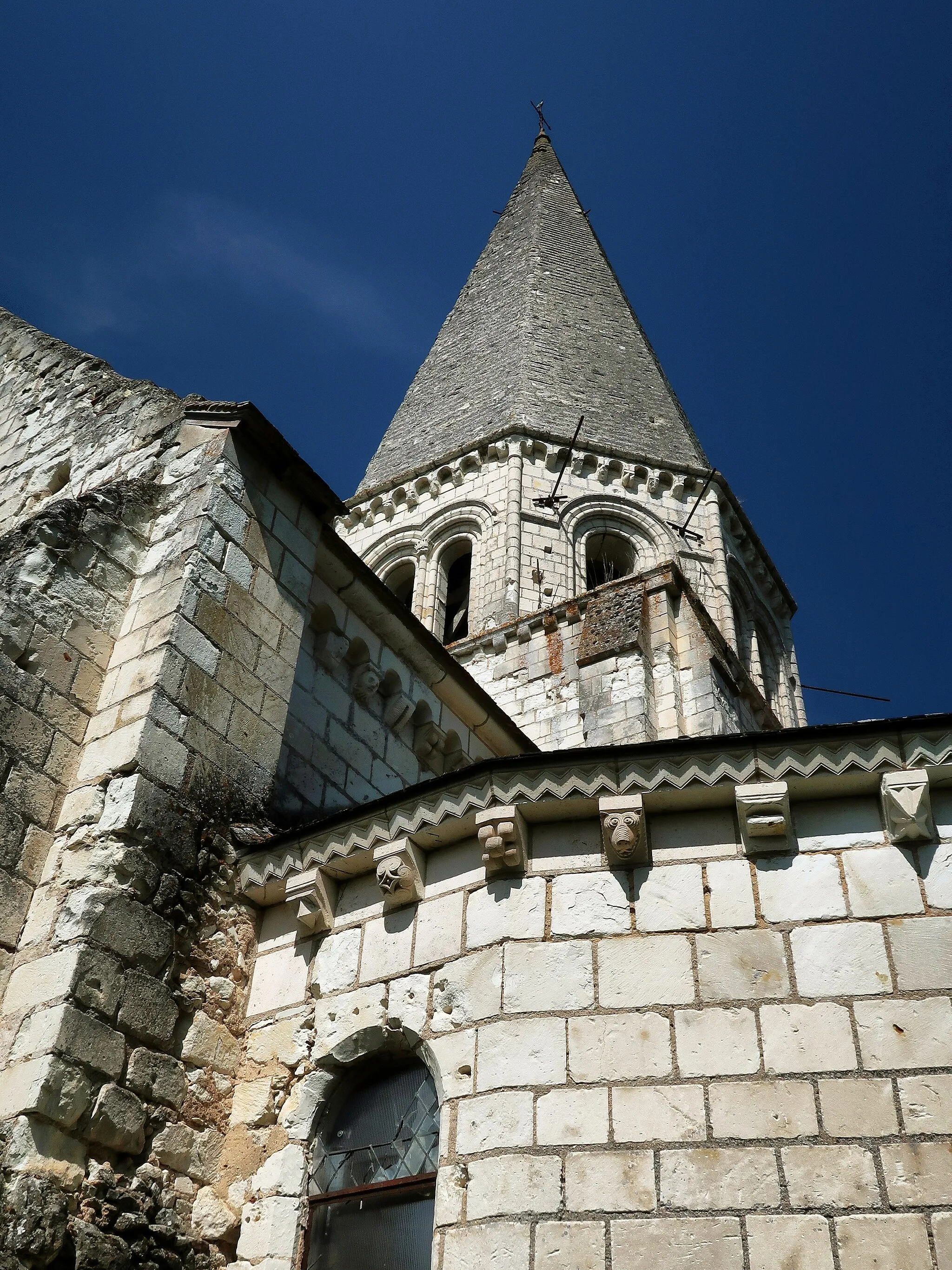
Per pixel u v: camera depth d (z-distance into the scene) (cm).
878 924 759
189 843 923
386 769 1252
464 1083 771
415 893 872
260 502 1135
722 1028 742
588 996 773
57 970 805
